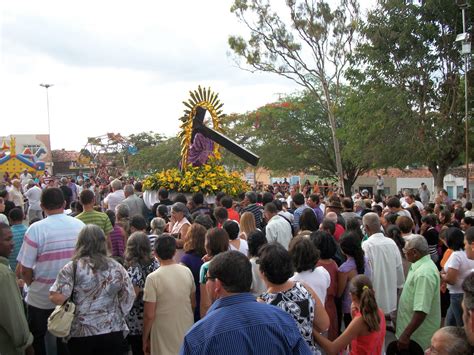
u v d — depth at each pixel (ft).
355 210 38.32
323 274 14.32
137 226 21.95
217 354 8.37
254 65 77.25
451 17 65.00
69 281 13.64
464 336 8.30
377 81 68.85
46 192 16.67
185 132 45.16
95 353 13.85
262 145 117.19
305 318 11.32
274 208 26.43
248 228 22.52
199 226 18.75
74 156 250.57
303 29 75.25
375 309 12.96
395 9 67.10
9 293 12.87
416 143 64.95
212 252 16.67
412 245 16.01
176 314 15.37
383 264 19.63
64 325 13.28
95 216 22.86
